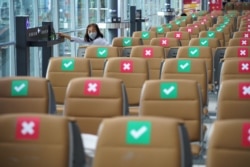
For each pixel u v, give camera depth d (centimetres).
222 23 1470
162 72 564
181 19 1695
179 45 892
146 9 2338
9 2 859
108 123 276
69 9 1223
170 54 785
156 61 706
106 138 274
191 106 419
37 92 425
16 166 281
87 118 421
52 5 1089
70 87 424
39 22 1012
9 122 282
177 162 269
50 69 578
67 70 575
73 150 283
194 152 417
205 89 555
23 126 280
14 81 428
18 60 705
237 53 706
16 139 281
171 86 420
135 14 1566
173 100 419
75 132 288
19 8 912
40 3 1023
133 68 567
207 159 288
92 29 917
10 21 866
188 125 420
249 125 280
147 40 1011
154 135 271
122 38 898
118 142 273
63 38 863
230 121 285
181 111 419
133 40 892
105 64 605
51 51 786
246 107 423
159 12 2402
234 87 425
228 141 282
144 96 420
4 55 859
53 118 281
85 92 421
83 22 1361
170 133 270
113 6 1416
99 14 1511
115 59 572
